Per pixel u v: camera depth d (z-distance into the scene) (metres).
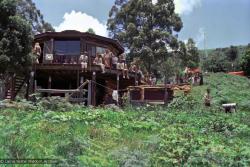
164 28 60.19
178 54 59.59
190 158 11.45
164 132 15.20
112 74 31.77
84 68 29.44
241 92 43.19
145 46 56.47
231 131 18.47
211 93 40.72
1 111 17.55
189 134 15.20
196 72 48.62
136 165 10.55
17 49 26.88
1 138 10.83
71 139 11.38
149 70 56.03
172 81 51.19
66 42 32.38
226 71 81.12
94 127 15.30
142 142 13.62
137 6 60.16
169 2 60.38
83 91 25.17
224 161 11.60
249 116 23.80
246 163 11.62
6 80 28.80
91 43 32.84
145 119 19.16
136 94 31.55
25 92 35.25
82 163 9.90
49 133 13.19
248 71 73.12
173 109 25.36
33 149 10.67
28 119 15.38
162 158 11.61
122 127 16.48
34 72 29.67
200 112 24.39
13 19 27.08
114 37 61.94
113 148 12.74
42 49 33.31
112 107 22.78
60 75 33.00
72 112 18.56
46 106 20.34
